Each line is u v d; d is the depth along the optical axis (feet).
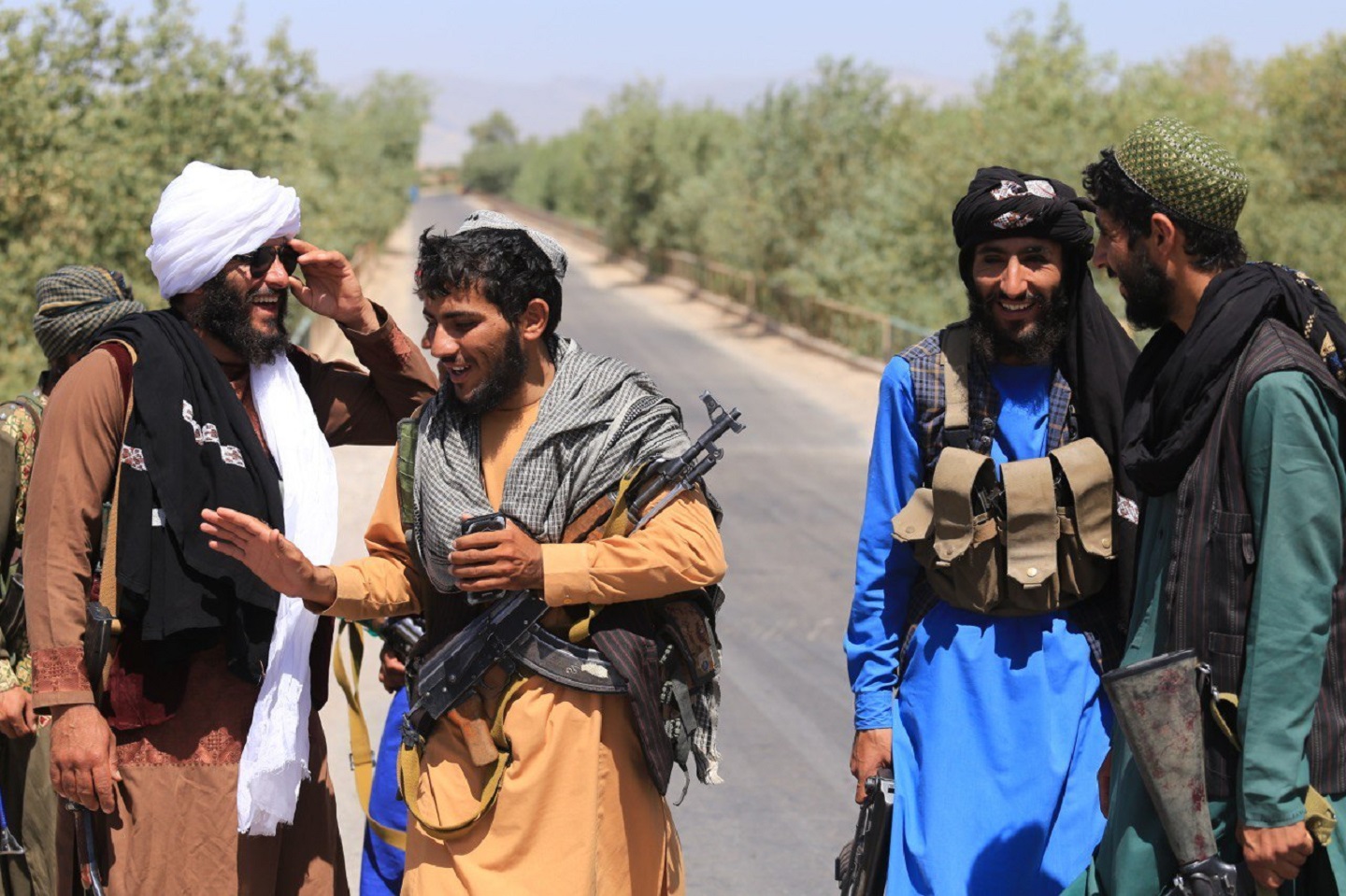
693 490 9.46
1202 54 140.15
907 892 10.30
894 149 99.96
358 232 128.06
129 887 9.67
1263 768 8.03
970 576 10.37
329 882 10.54
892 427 10.79
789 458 50.03
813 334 89.92
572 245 196.54
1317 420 8.06
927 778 10.53
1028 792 10.33
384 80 220.64
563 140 277.44
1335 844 8.30
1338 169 87.20
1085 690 10.44
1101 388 10.34
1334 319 8.47
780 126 98.94
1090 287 10.49
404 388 11.18
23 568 9.76
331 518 10.36
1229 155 8.84
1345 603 8.25
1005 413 10.57
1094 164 9.18
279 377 10.39
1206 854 8.23
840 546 35.68
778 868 16.46
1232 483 8.31
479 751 9.34
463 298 9.17
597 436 9.37
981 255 10.35
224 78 62.28
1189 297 8.94
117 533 9.49
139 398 9.53
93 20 56.44
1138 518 10.02
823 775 19.56
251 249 9.96
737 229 103.14
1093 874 9.26
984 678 10.51
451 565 9.16
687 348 88.07
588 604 9.42
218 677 9.80
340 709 21.38
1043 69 79.25
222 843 9.76
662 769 9.49
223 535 9.00
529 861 9.31
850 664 11.04
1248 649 8.16
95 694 9.51
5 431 10.94
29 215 46.03
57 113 47.78
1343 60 86.99
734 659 25.40
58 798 10.22
